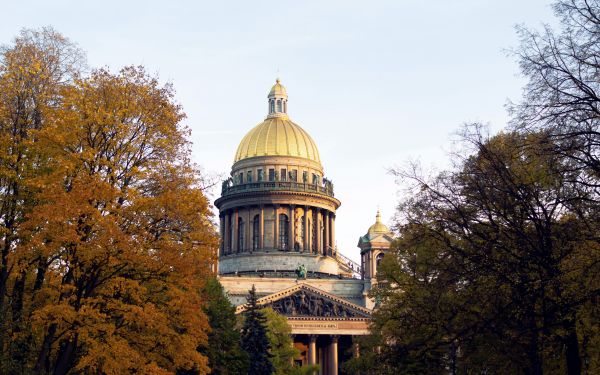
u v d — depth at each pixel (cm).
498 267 4672
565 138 4044
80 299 4978
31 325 5059
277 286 18950
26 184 5038
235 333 10875
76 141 5256
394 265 7362
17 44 5691
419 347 6216
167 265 5197
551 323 4469
